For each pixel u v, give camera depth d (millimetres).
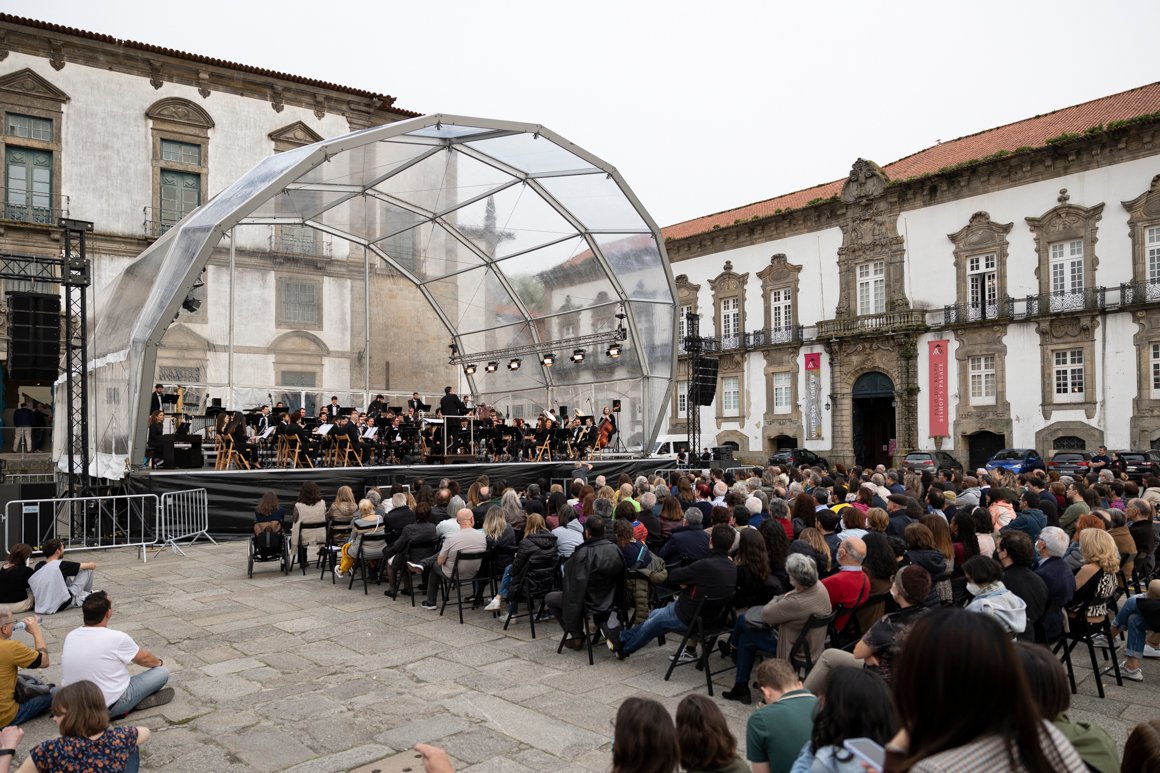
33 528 12914
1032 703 1608
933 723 1639
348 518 10828
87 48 28969
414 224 22188
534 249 21750
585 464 16984
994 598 5152
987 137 36812
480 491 10508
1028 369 31469
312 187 18906
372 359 24453
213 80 31406
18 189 28125
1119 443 28938
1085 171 30016
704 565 6109
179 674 6543
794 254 39719
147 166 30078
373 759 4844
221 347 21422
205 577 10789
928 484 13125
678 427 45188
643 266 20422
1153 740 2740
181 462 15539
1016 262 31938
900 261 35469
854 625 6074
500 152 17703
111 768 3672
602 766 4730
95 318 20312
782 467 14961
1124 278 29016
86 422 14906
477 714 5617
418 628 8023
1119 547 7723
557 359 24000
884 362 35781
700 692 6133
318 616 8523
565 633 6996
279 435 16797
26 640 7605
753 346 40969
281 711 5680
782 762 3488
